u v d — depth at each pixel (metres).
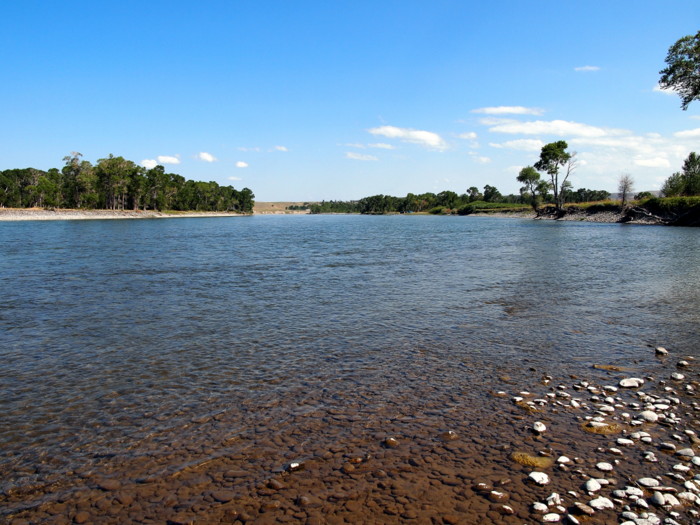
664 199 90.06
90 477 6.26
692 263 29.47
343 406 8.38
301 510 5.50
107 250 39.25
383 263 30.62
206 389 9.16
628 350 11.68
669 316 15.24
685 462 6.54
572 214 116.19
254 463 6.54
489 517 5.33
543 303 17.39
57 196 137.12
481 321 14.63
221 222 130.88
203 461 6.61
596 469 6.36
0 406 8.44
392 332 13.34
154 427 7.62
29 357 11.16
